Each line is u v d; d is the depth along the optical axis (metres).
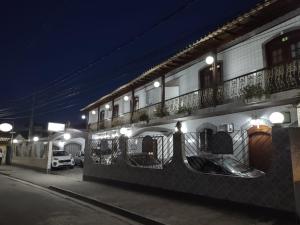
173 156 11.63
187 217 8.59
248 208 8.77
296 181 7.87
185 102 17.98
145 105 23.98
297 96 11.25
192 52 17.00
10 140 35.22
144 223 8.59
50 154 23.72
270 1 11.84
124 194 12.52
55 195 13.24
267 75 12.81
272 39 13.32
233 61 15.25
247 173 10.77
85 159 17.92
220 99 15.03
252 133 13.56
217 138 10.63
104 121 29.45
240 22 13.51
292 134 8.02
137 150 14.10
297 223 7.63
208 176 10.09
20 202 11.31
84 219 8.77
